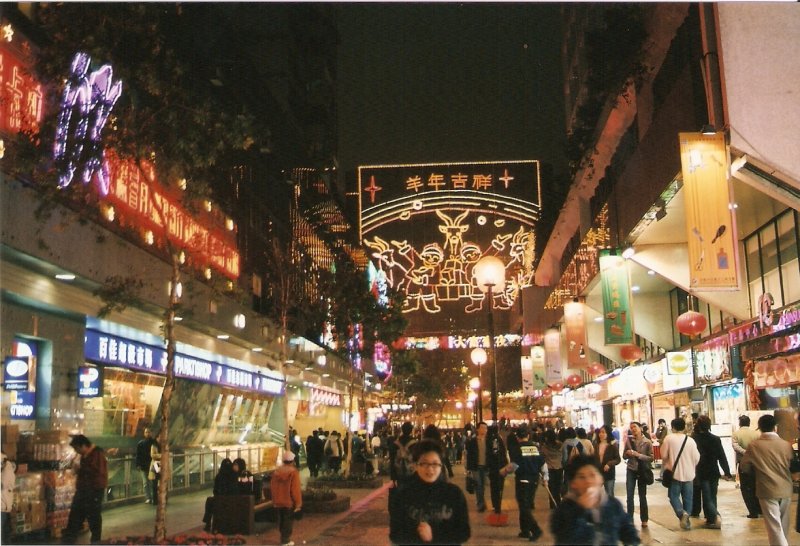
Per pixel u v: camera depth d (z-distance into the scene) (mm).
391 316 30609
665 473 13273
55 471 14141
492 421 17688
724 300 24125
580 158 32156
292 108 47906
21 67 13500
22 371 14414
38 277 14695
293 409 43406
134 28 11961
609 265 26062
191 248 13969
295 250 37375
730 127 16156
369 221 83125
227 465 14789
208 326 22516
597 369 35031
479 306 82688
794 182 16031
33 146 11898
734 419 24781
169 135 11883
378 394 65062
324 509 17969
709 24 16703
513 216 81875
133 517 17328
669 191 19250
